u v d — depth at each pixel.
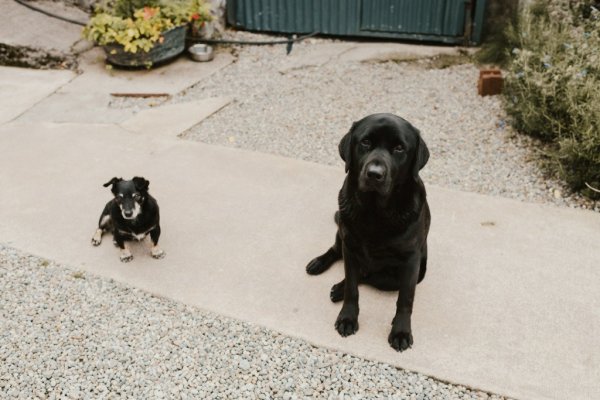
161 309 3.46
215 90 6.85
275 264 3.81
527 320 3.30
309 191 4.67
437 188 4.70
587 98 4.87
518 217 4.29
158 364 3.08
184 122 5.97
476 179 4.91
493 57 7.38
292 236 4.10
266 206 4.47
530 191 4.70
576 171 4.67
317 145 5.55
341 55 7.82
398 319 3.15
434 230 4.14
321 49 8.10
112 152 5.34
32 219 4.32
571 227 4.16
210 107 6.34
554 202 4.54
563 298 3.47
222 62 7.69
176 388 2.94
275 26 8.65
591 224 4.19
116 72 7.27
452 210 4.38
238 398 2.88
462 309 3.39
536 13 6.84
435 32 8.07
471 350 3.10
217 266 3.80
